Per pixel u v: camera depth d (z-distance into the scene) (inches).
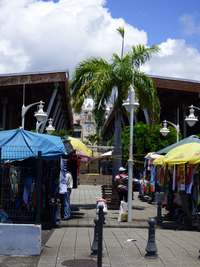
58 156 575.2
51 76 1786.4
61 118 2741.1
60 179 639.8
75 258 405.1
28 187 593.9
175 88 1962.4
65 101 2260.1
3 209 556.7
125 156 1496.1
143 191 1110.4
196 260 406.9
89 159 873.5
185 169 629.3
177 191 675.4
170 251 447.2
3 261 390.6
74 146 784.9
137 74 888.3
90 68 893.8
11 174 597.0
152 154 989.2
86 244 476.1
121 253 431.5
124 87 879.7
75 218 705.6
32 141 573.3
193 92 1989.4
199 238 538.6
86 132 3882.9
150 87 892.0
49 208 629.9
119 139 915.4
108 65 892.6
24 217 589.6
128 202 681.0
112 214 781.9
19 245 414.9
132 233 568.7
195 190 636.1
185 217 647.8
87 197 1218.6
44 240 499.5
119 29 896.3
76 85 900.6
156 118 914.1
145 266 379.6
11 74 1782.7
